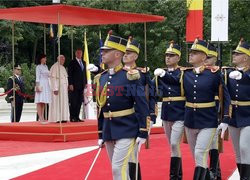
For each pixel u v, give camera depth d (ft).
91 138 46.68
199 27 55.21
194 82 25.89
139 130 20.75
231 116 26.55
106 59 21.21
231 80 27.04
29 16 47.32
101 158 36.06
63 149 40.73
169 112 29.09
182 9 91.35
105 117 21.42
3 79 92.58
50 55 110.42
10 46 105.19
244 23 82.38
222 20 41.24
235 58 27.30
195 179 24.84
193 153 26.68
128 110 21.08
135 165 24.41
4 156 37.35
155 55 94.68
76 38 98.17
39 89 48.34
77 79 49.44
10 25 96.58
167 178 28.94
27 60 112.27
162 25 92.73
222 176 29.99
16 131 46.42
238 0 80.38
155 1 94.58
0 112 78.33
